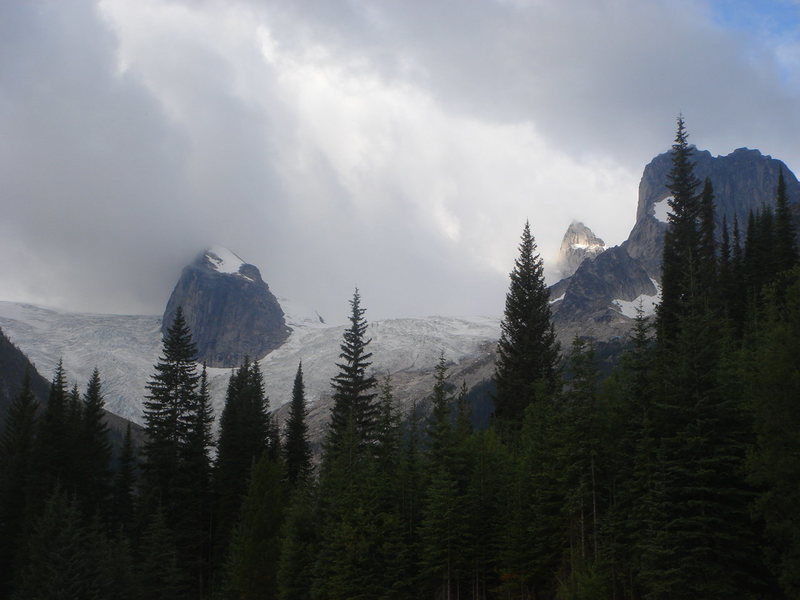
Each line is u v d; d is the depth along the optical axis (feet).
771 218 354.33
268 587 256.32
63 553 258.37
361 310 327.47
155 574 281.33
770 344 133.08
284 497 285.64
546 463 190.90
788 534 125.49
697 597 143.33
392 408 282.15
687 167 323.57
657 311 301.02
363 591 212.43
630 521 160.97
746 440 150.41
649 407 167.22
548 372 316.19
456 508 213.25
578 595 157.79
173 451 342.85
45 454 328.70
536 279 341.41
